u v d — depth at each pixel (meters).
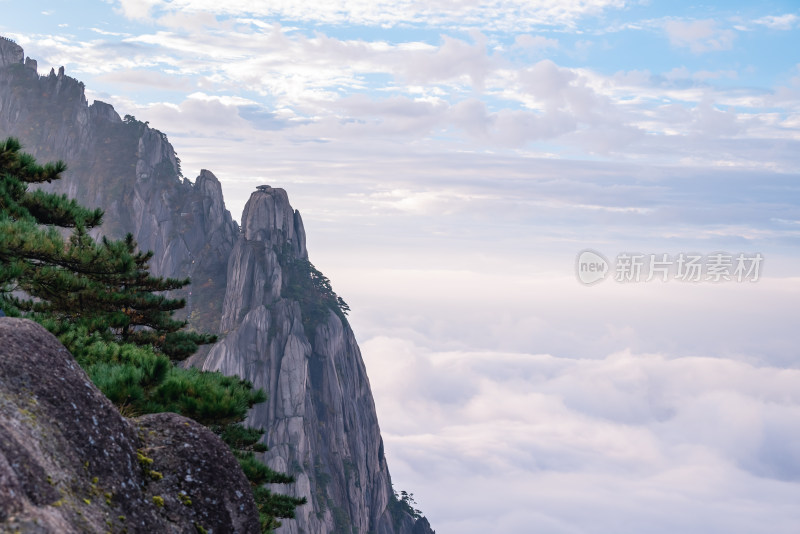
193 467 10.10
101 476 8.63
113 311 26.52
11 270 18.86
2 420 7.76
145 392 14.30
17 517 6.92
